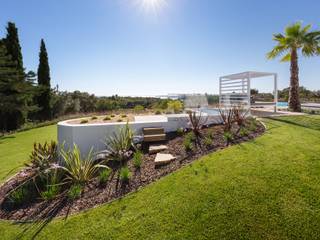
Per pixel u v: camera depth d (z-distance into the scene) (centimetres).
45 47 1955
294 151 454
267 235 248
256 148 481
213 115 732
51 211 347
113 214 312
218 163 418
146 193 354
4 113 1592
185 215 288
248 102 984
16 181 497
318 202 290
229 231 257
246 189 326
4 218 348
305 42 1121
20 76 1622
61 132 621
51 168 449
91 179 438
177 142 575
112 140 572
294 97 1225
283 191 316
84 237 272
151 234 264
